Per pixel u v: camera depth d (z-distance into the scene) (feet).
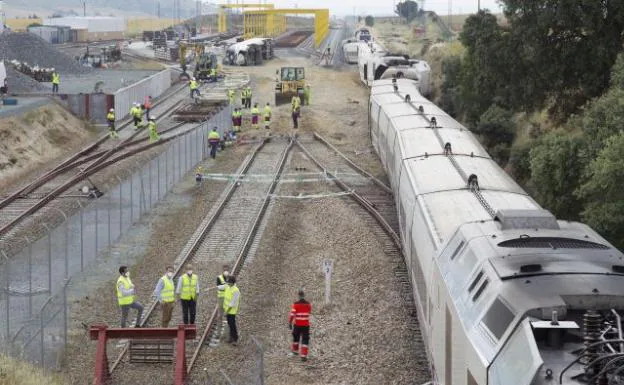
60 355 68.95
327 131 194.29
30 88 235.61
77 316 78.64
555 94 143.64
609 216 76.64
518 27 137.90
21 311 77.10
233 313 72.08
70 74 299.79
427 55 313.53
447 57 247.50
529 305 41.01
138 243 104.83
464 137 106.01
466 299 48.03
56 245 93.97
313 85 285.84
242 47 353.72
